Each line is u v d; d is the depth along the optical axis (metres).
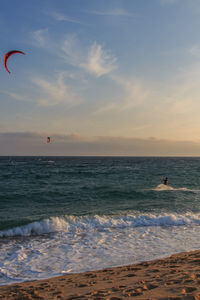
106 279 5.18
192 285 3.53
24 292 4.60
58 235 10.28
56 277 6.14
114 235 10.23
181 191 23.06
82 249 8.48
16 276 6.33
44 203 17.34
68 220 11.97
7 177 35.53
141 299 3.09
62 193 21.23
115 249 8.43
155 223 12.12
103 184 27.91
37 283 5.68
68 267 6.88
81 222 11.88
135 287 3.89
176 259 6.73
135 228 11.32
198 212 14.41
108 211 14.39
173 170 52.78
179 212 14.33
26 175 38.66
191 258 6.62
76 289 4.45
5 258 7.66
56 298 3.86
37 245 8.98
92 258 7.59
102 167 65.06
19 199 18.69
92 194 20.95
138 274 5.26
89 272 6.34
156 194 21.19
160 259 7.09
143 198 19.53
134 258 7.48
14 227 10.71
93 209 15.13
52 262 7.31
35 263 7.24
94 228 11.27
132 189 23.81
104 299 3.35
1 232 10.28
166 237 9.86
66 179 33.38
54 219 11.67
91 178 34.78
